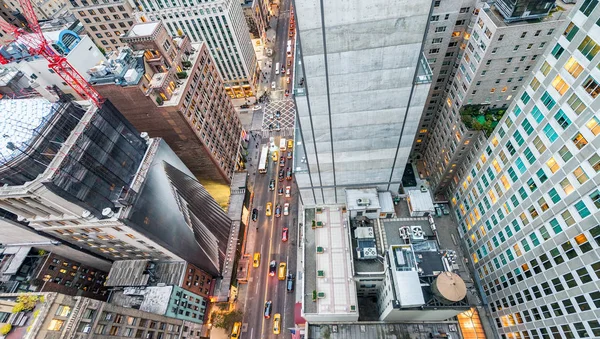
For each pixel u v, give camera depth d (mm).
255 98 134500
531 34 51750
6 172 42281
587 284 38812
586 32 34656
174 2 99312
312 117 49625
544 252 45750
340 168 60844
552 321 45156
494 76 59125
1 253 65562
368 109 48062
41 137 45531
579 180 38500
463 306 44000
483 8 55625
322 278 58969
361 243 59219
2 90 59875
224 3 99375
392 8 34594
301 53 39781
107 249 67062
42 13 141875
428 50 66062
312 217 67438
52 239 61719
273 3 177875
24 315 41500
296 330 68625
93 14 104438
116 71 64812
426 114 83000
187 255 70000
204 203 77688
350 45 38781
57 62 54219
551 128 42125
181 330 66875
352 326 55969
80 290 73562
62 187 45438
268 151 113188
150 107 70000
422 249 50438
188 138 78625
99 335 47469
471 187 67250
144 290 65500
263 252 88000
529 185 47844
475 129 62312
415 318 53281
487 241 61906
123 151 57250
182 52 78938
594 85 34562
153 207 59969
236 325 74750
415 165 95062
